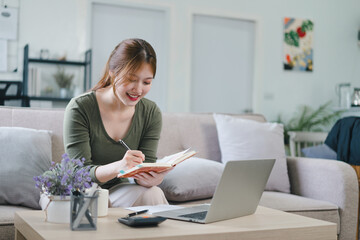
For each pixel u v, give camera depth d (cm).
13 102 487
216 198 124
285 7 607
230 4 578
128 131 180
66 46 509
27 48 482
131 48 155
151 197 163
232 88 591
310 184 237
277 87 603
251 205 141
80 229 110
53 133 209
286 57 606
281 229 121
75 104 171
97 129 174
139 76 154
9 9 488
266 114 598
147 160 184
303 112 601
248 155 240
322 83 627
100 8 525
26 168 182
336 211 218
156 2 543
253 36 599
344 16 639
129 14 538
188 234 110
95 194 124
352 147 328
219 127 251
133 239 104
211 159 247
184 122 249
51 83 504
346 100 604
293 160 250
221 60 585
